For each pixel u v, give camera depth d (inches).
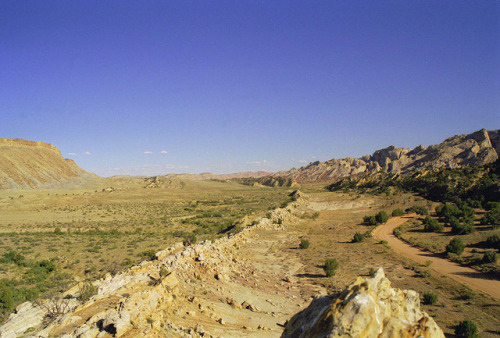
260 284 1477.6
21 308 797.9
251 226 3048.7
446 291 1359.5
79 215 4288.9
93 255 1899.6
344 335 339.3
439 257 1920.5
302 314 429.7
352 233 2859.3
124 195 6801.2
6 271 1557.6
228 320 962.7
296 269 1824.6
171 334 711.1
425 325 357.7
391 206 4276.6
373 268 1737.2
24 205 5014.8
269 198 6811.0
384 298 392.2
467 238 2239.2
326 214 4217.5
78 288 967.0
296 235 2915.8
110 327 651.5
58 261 1758.1
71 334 627.5
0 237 2534.5
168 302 901.2
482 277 1510.8
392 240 2471.7
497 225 2450.8
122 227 3287.4
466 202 3622.0
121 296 886.4
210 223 3654.0
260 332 902.4
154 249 2094.0
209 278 1378.0
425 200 4340.6
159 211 4877.0
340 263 1893.5
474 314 1106.7
